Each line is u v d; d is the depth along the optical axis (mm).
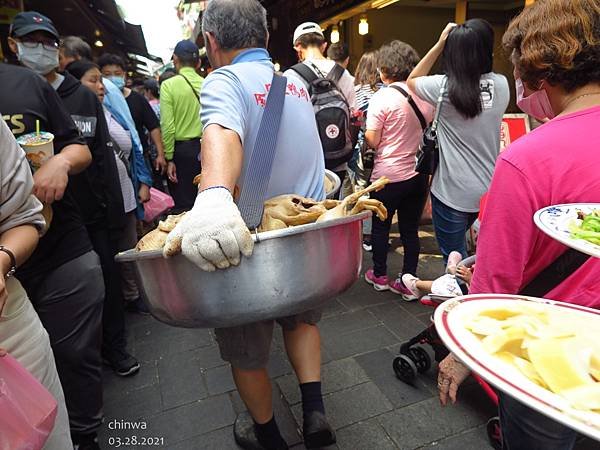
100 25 10156
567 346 641
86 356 1640
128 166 2727
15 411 915
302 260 947
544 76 946
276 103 1278
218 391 2160
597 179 873
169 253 861
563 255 976
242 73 1243
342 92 2838
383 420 1903
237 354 1463
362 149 3074
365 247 4082
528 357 654
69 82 2051
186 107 3791
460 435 1808
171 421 1977
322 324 2729
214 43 1370
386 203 2889
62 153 1476
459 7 5586
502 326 711
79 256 1592
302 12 7117
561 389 580
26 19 1813
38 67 1890
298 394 2102
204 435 1886
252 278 908
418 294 2643
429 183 2904
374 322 2729
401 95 2734
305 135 1437
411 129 2748
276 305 953
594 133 886
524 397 568
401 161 2797
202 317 951
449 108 2266
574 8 860
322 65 2887
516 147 952
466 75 2145
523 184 921
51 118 1513
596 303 967
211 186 925
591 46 848
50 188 1341
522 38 979
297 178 1424
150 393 2176
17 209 1085
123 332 2367
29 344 1117
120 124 2793
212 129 1061
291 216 1208
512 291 1019
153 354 2520
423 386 2105
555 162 897
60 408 1257
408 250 3037
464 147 2303
